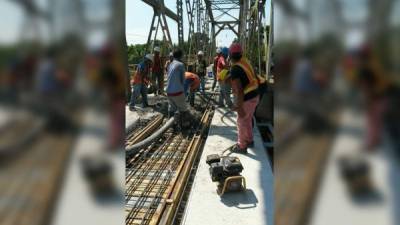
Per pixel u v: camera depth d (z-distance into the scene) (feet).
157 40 37.96
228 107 28.94
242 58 15.93
